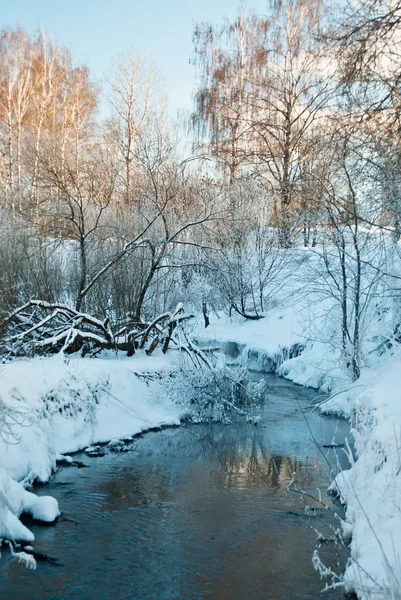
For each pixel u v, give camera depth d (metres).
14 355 12.34
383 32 11.16
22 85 32.03
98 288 14.96
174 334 14.59
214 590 5.49
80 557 6.09
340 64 11.82
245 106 28.25
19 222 16.41
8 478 7.05
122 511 7.31
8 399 8.62
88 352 13.85
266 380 16.73
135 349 14.61
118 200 19.38
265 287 21.84
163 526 6.88
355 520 6.32
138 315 14.34
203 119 29.38
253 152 27.00
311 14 26.55
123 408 11.27
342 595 5.40
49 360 11.68
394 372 11.33
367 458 7.06
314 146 13.82
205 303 20.77
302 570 5.87
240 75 28.84
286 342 18.27
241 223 21.14
